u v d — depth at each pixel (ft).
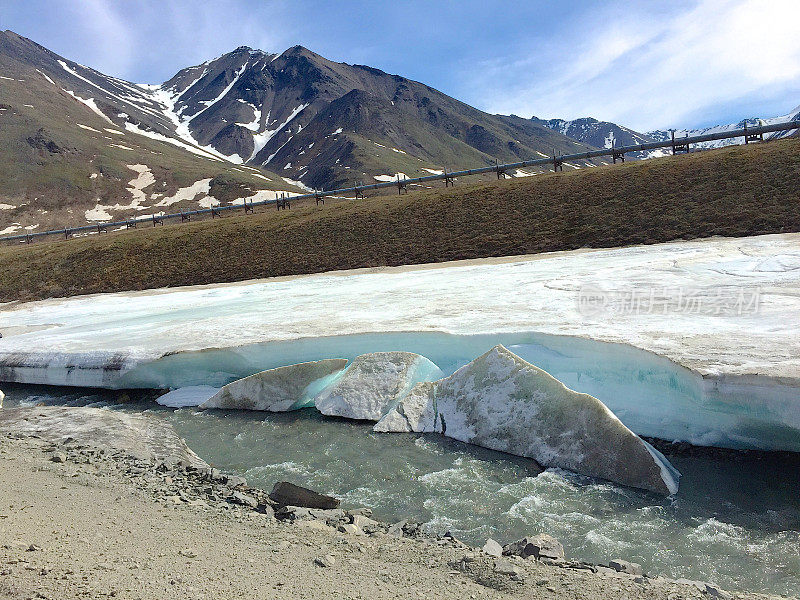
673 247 76.33
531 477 22.90
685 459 23.40
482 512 20.16
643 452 21.91
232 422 32.55
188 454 26.71
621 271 58.54
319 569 13.08
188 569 12.15
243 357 39.73
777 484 20.62
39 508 16.62
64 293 116.98
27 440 27.58
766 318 32.91
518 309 43.29
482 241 106.01
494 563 14.02
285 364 39.27
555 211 110.63
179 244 134.51
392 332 37.81
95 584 10.56
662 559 16.49
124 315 68.59
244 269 115.34
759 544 16.99
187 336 46.85
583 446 23.50
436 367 34.68
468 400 28.66
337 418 31.65
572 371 31.07
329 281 84.48
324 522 18.21
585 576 13.52
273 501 20.66
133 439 28.09
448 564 14.07
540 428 25.30
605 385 29.32
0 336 62.03
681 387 25.48
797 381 21.38
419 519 19.88
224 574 12.09
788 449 22.47
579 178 122.72
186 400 37.68
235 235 135.54
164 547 13.91
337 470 24.75
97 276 123.13
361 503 21.42
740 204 90.07
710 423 24.23
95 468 23.21
